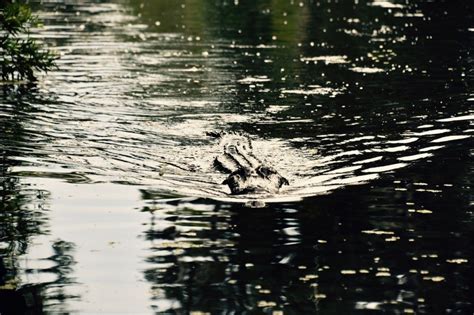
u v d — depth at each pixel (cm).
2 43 3406
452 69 4066
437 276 1522
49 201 1975
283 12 6906
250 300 1417
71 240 1719
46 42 4909
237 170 2153
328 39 5212
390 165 2303
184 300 1419
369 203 1955
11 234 1753
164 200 1988
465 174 2202
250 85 3681
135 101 3294
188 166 2302
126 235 1745
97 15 6531
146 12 6894
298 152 2452
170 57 4494
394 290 1457
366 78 3831
